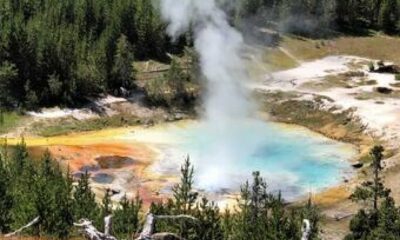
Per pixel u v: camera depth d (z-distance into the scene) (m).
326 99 141.62
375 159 87.50
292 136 129.50
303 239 21.62
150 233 20.08
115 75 142.50
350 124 130.25
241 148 120.88
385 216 72.44
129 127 131.88
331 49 182.00
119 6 159.25
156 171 107.06
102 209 64.56
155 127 133.00
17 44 134.12
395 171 104.69
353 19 199.75
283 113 140.38
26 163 80.62
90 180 101.50
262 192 92.88
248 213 70.94
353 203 95.56
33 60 134.50
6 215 51.69
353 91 148.88
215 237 58.44
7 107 129.62
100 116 133.25
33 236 37.72
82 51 143.75
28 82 131.75
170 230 54.31
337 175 108.88
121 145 119.44
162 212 58.81
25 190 58.59
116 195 95.62
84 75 138.00
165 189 99.19
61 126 127.38
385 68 164.88
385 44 189.38
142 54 159.50
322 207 95.50
